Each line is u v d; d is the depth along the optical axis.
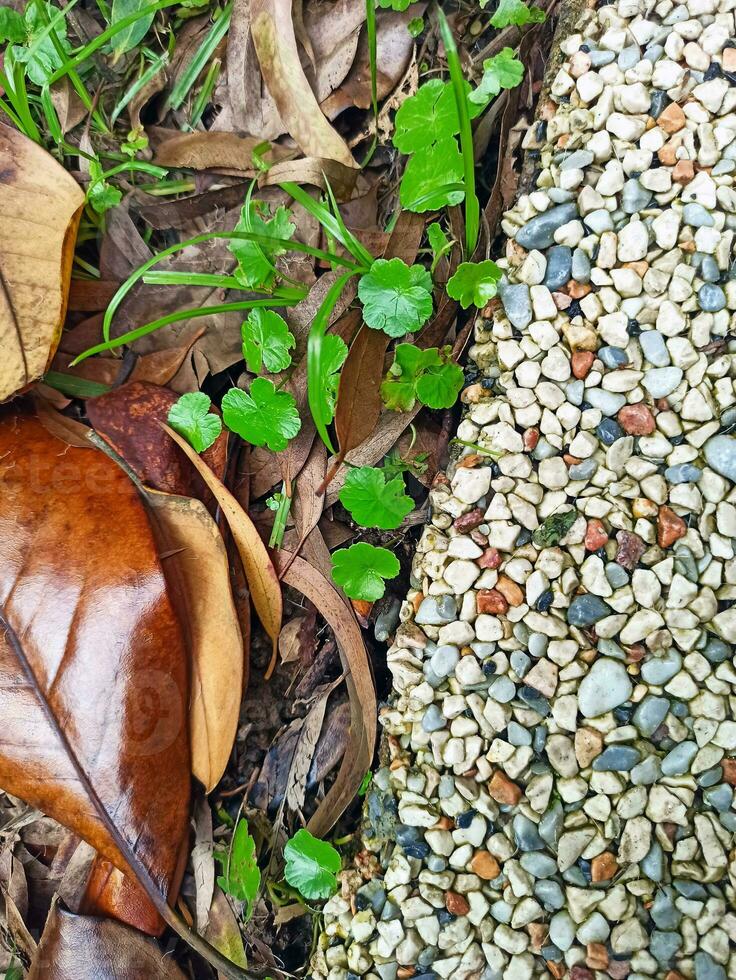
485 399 0.31
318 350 0.28
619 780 0.29
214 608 0.31
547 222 0.30
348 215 0.32
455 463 0.31
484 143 0.32
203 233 0.33
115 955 0.30
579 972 0.29
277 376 0.32
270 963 0.32
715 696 0.30
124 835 0.29
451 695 0.30
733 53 0.30
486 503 0.31
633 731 0.30
